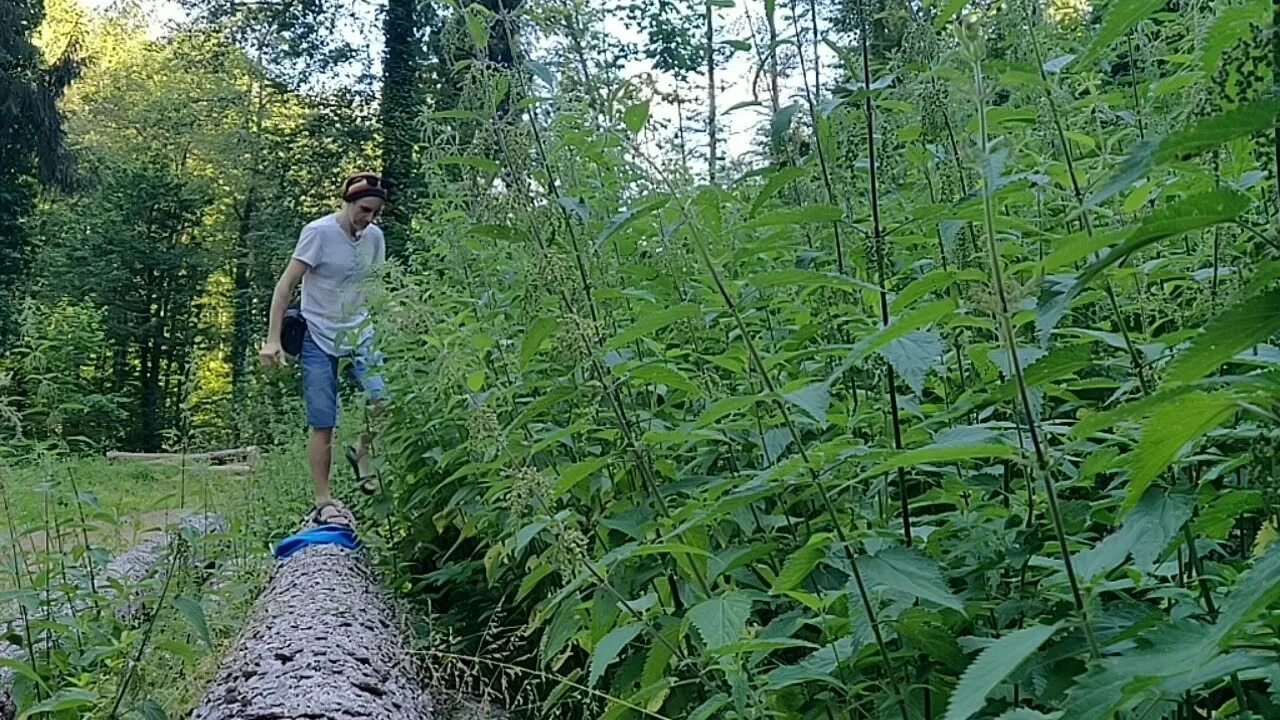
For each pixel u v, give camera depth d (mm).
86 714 3256
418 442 4820
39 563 3748
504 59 3109
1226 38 1240
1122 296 2570
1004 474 2195
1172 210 1045
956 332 2479
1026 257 2572
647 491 2805
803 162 2670
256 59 32406
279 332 5766
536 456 3256
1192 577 1826
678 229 2660
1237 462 1532
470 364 3301
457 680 3432
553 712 3055
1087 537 2281
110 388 23562
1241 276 1754
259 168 31500
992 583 2025
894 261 2914
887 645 1966
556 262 2609
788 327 2996
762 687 1905
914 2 2486
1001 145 2273
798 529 2418
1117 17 1292
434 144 3730
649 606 2156
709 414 1837
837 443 2043
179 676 3861
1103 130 2949
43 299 26844
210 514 6105
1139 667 1078
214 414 9562
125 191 29734
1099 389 2646
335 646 3334
